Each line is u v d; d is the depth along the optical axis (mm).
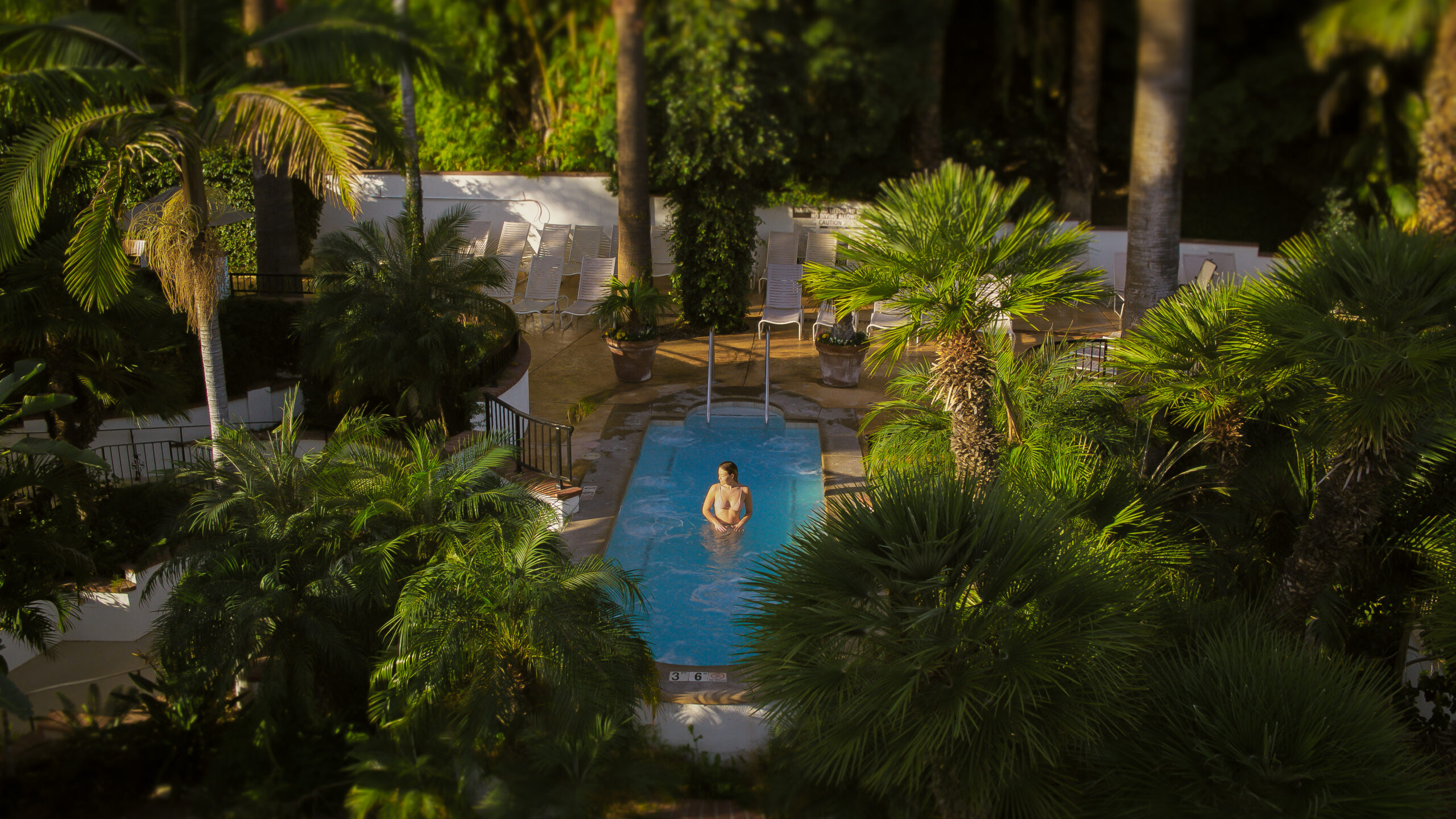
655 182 15922
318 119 7312
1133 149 10766
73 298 8844
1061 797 4367
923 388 8008
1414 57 13664
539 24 17422
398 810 5289
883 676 4215
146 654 7891
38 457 9312
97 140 7840
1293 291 5266
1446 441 5340
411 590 6316
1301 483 6617
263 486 7211
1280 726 4320
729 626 8227
